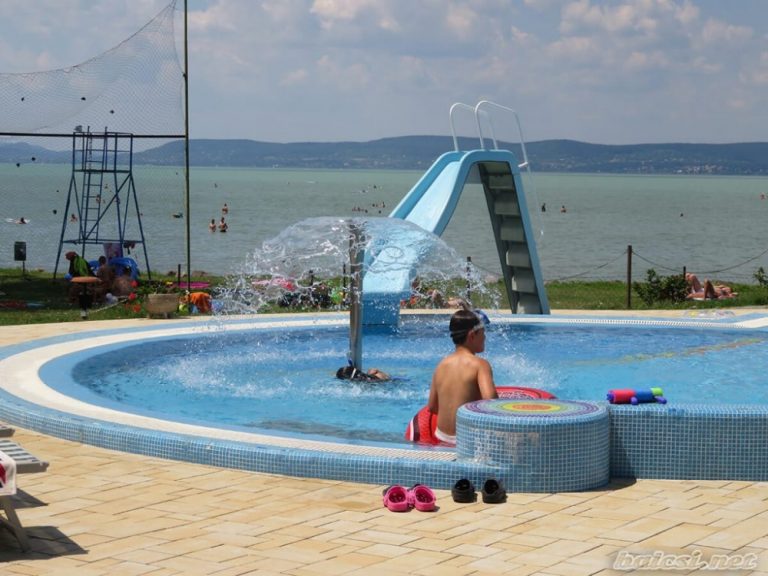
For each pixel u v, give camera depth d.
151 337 13.77
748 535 5.41
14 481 5.03
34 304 18.33
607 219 78.88
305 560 5.00
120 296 18.89
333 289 18.89
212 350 13.04
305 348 13.34
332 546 5.22
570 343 14.11
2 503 5.12
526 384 11.34
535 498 6.18
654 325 15.66
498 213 17.22
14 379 10.23
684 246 49.62
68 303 18.73
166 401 9.98
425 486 6.23
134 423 7.79
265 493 6.26
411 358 12.75
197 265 33.34
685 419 6.66
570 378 11.71
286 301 18.50
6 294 19.98
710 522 5.66
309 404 9.95
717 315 16.83
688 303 20.11
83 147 23.31
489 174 17.06
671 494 6.29
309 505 5.99
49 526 5.55
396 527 5.56
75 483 6.47
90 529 5.50
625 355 13.20
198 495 6.21
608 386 11.31
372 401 10.11
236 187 156.38
